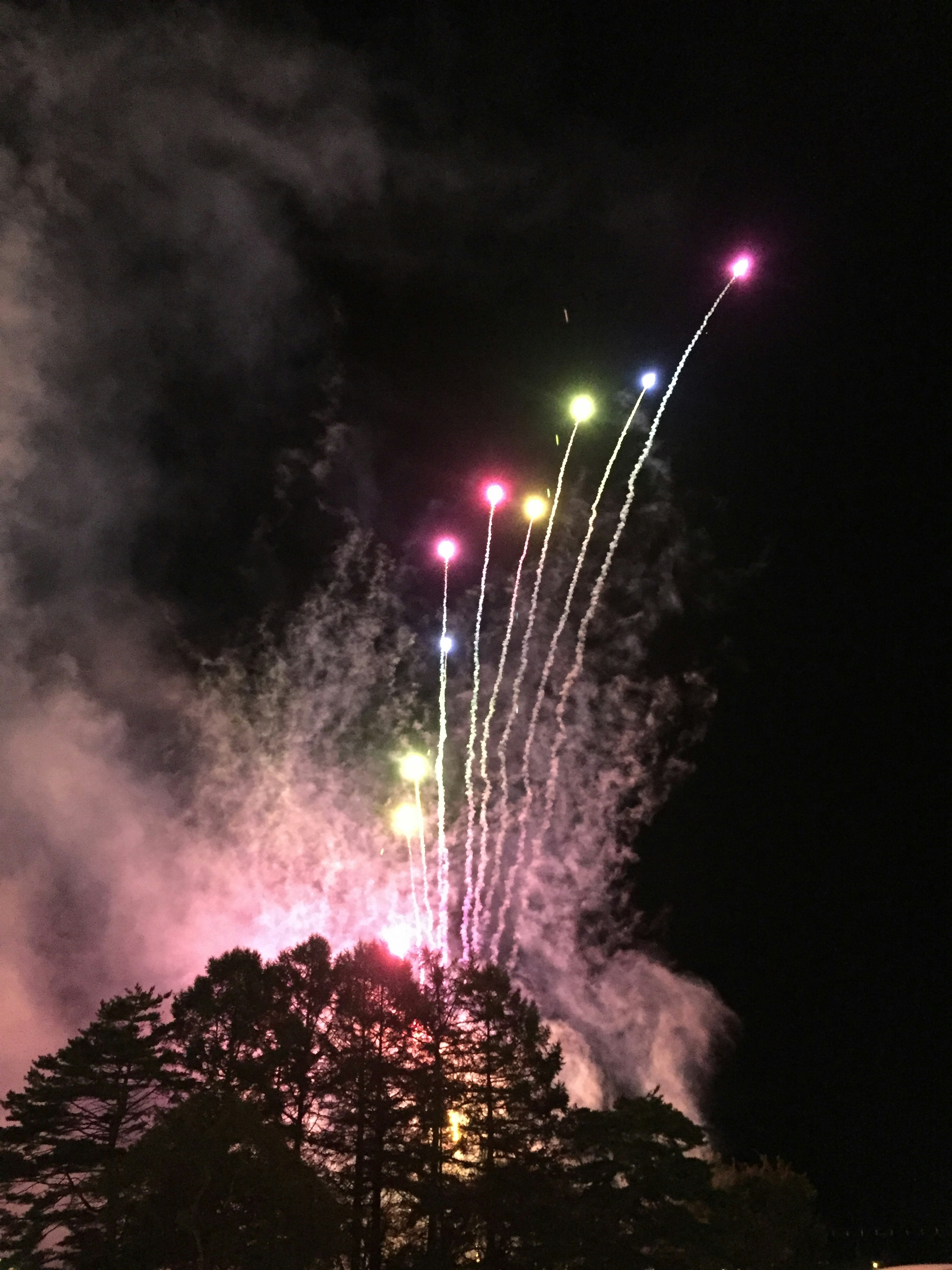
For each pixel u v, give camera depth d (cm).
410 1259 3362
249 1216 2592
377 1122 3453
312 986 3697
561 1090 3703
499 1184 3378
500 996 3791
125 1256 2547
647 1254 3534
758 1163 5894
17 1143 3428
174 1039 3659
